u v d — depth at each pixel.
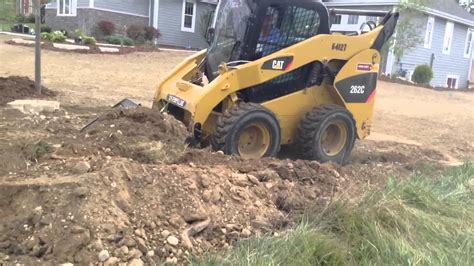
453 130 12.74
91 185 4.07
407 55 27.95
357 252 4.34
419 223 4.83
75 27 27.67
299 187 5.52
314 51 7.26
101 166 4.47
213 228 4.36
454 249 4.58
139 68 18.05
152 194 4.34
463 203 5.61
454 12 30.69
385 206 4.84
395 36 24.64
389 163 8.15
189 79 7.56
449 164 8.55
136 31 27.06
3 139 6.11
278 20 7.09
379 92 19.72
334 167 6.57
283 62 6.96
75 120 8.41
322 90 7.62
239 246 4.15
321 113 7.27
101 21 26.48
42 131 7.12
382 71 26.47
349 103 7.77
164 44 29.30
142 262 3.78
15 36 24.14
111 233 3.81
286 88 7.31
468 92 25.91
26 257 3.57
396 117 14.14
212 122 6.83
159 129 6.14
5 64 16.09
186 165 5.30
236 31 7.13
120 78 15.53
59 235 3.70
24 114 8.69
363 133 8.09
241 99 7.03
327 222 4.67
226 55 7.19
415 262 4.19
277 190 5.30
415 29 25.94
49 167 4.55
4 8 35.88
